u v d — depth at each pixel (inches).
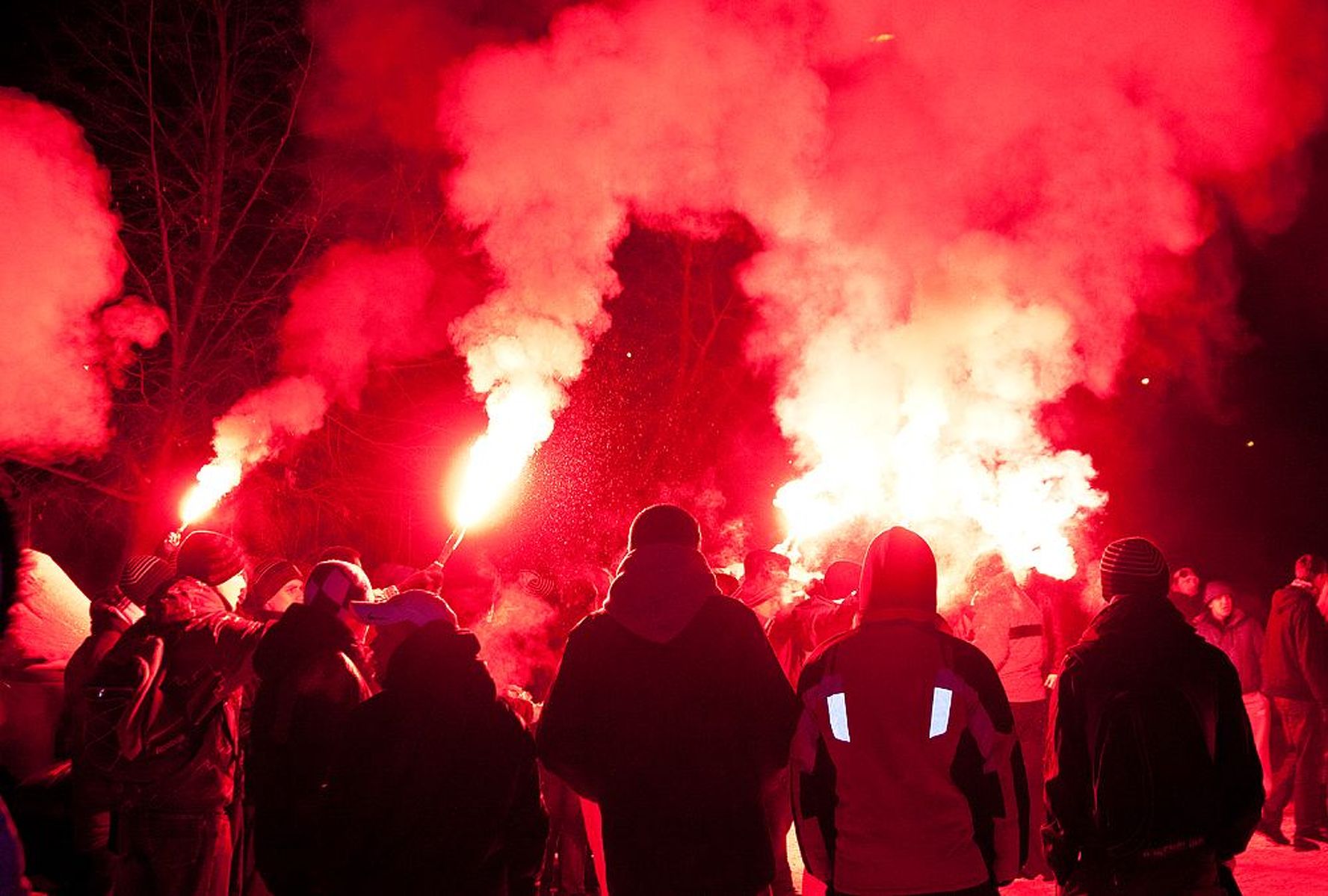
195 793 198.7
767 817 178.7
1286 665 349.1
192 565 211.2
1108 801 166.7
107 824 208.5
